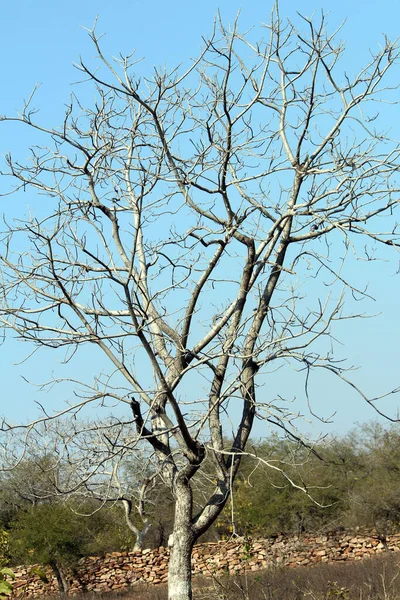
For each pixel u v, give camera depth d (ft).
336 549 157.58
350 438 183.01
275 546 156.46
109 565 160.15
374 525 165.37
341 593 90.94
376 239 53.52
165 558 159.02
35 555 153.17
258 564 152.05
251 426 56.39
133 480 56.95
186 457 53.06
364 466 172.14
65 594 149.79
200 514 54.08
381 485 166.40
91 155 55.42
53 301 52.65
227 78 55.98
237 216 56.34
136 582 158.30
